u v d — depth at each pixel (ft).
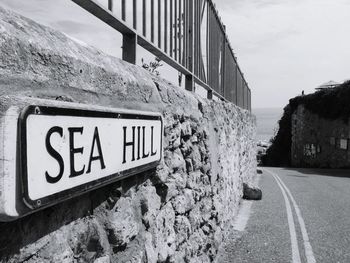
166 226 8.80
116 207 6.22
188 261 10.77
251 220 25.62
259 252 18.85
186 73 12.67
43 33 4.58
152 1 8.54
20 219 3.94
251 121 48.96
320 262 18.15
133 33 7.59
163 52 9.35
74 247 4.95
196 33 14.23
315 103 97.35
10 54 3.79
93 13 6.22
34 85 4.13
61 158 4.31
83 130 4.77
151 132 7.34
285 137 116.88
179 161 9.91
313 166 98.48
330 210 30.91
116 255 6.22
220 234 17.39
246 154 37.70
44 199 3.99
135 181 7.04
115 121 5.69
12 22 4.06
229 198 21.65
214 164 15.72
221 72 23.07
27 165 3.73
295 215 28.35
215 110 16.52
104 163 5.36
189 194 11.07
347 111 84.33
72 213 4.94
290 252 19.35
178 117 9.90
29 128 3.76
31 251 4.09
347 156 84.64
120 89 6.25
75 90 4.92
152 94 7.85
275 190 43.06
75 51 5.13
